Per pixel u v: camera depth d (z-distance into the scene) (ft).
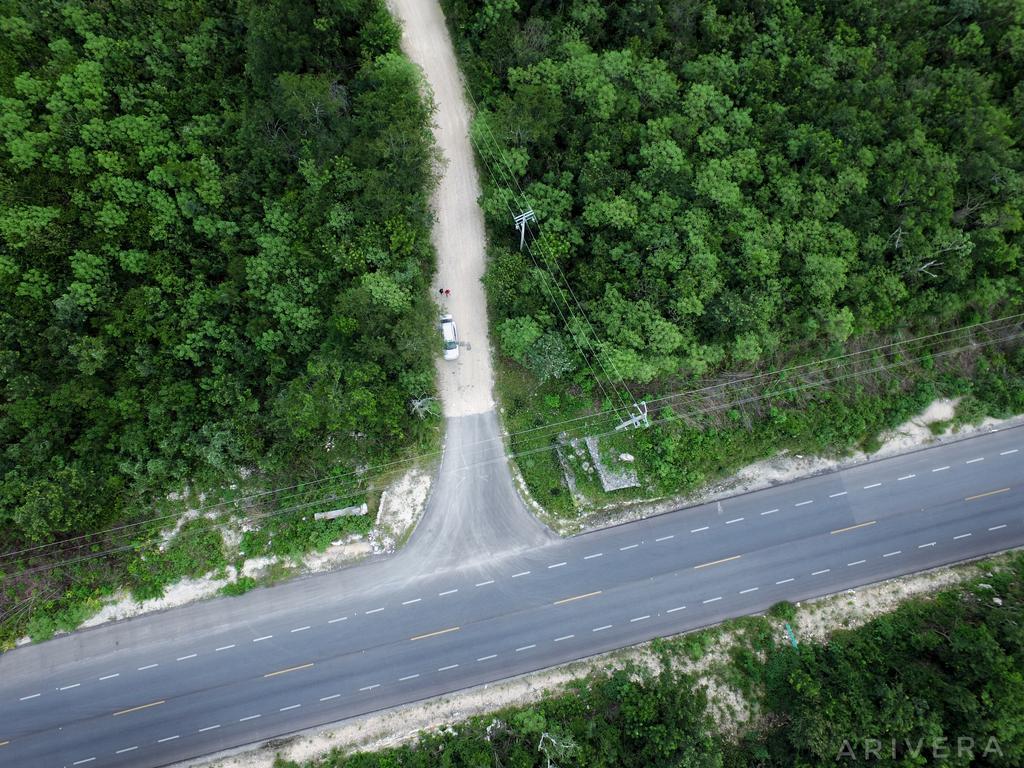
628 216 121.39
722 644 124.98
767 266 122.42
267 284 125.39
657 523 130.93
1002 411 135.74
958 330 136.87
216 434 121.29
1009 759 99.81
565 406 131.44
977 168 127.34
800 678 113.60
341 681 121.90
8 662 118.73
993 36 140.26
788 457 134.00
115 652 120.47
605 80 128.16
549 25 133.08
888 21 140.36
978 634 113.19
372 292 118.62
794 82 135.95
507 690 121.19
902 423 135.85
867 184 127.44
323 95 121.70
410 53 142.20
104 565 121.39
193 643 121.70
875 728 103.76
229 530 125.59
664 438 127.13
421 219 127.95
